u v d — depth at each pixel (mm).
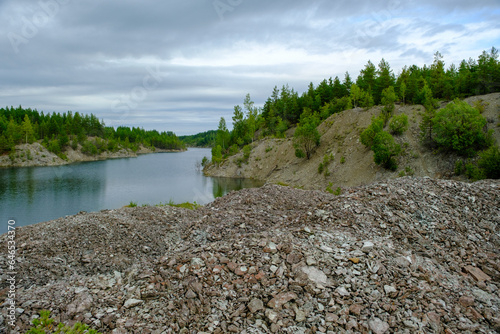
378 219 11398
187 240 13164
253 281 7895
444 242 10328
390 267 8312
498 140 46906
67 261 10422
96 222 13414
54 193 54406
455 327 6570
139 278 8688
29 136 115938
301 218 12438
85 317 7055
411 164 52219
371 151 60312
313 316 6801
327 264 8305
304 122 86875
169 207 18312
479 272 8750
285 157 81375
